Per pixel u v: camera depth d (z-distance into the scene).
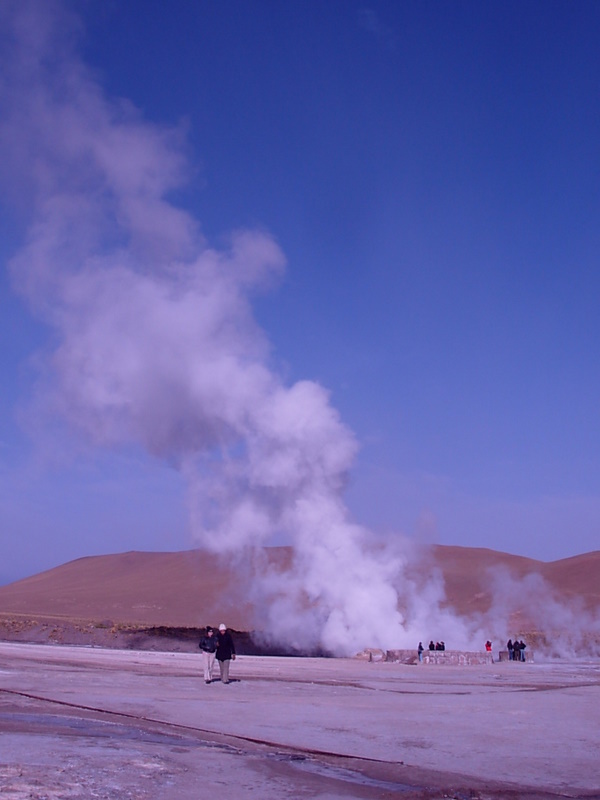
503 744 13.54
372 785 10.24
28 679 20.97
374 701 19.62
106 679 22.06
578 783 10.58
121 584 131.88
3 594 130.50
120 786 9.06
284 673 27.62
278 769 10.95
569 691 24.31
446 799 9.53
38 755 10.49
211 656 22.66
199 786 9.48
